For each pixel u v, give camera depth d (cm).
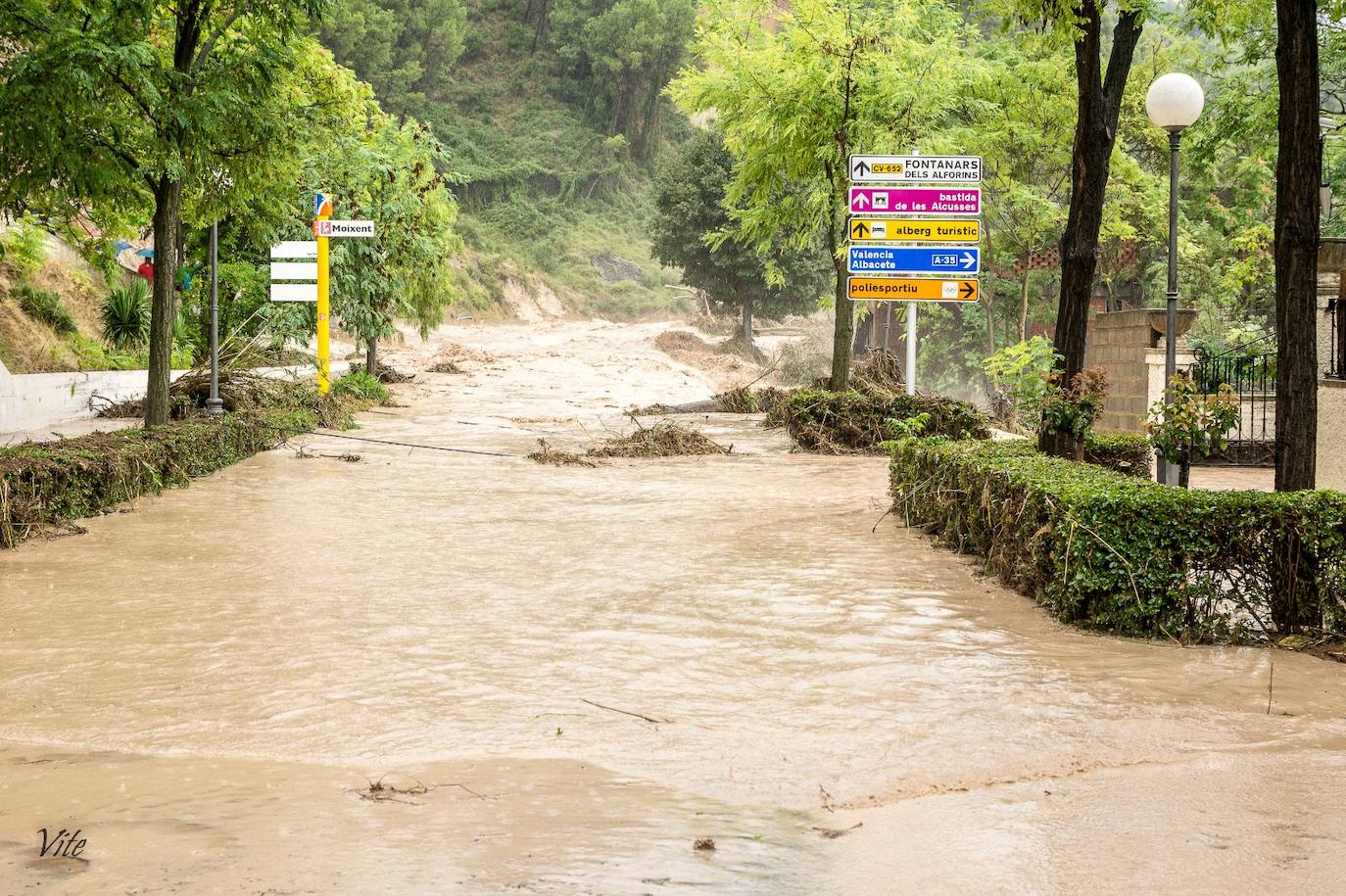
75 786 491
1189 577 825
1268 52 2395
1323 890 401
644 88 12000
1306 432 855
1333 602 764
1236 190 3709
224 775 508
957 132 2750
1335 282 1224
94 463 1243
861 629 792
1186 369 2056
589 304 9825
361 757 533
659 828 450
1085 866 421
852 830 455
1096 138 1138
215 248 2047
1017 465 995
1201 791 500
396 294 3098
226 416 1845
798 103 2327
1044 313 3809
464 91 11750
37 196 1422
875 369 2539
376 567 994
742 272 6288
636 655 717
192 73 1525
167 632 762
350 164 2920
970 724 590
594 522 1261
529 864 411
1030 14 1103
